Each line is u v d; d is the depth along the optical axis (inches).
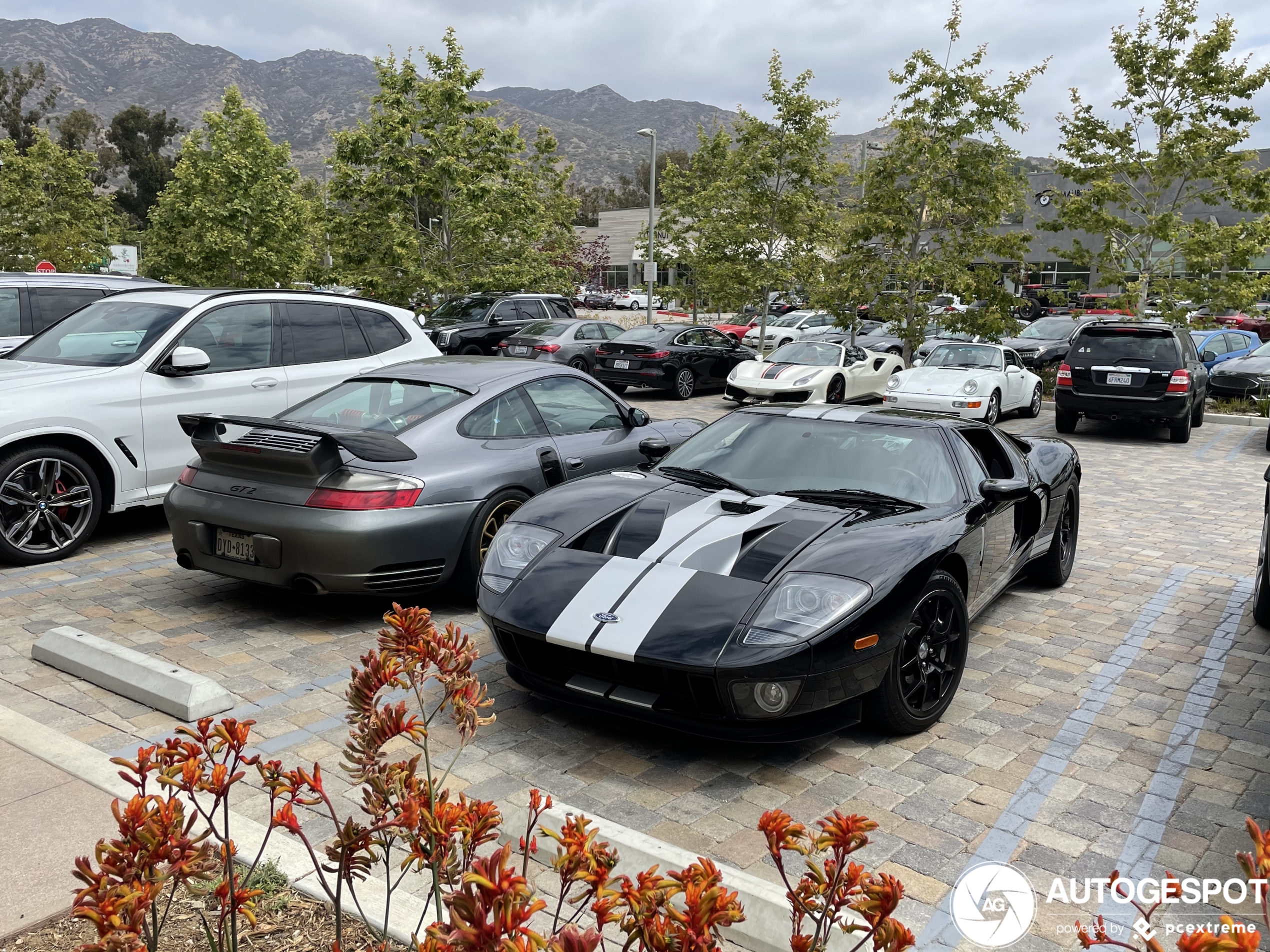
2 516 239.6
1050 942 105.7
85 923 96.8
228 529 202.4
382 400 227.3
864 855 122.7
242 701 165.8
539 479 225.0
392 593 200.8
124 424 256.7
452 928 55.3
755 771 146.0
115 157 2977.4
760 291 987.9
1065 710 171.6
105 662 170.7
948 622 164.4
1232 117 724.0
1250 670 192.5
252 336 286.7
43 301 378.3
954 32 715.4
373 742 76.6
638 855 111.3
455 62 866.1
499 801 133.8
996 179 737.6
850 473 185.3
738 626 139.0
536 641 149.2
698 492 180.2
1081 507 365.7
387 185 835.4
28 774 130.6
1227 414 655.1
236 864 108.0
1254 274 745.0
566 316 848.9
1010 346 856.3
